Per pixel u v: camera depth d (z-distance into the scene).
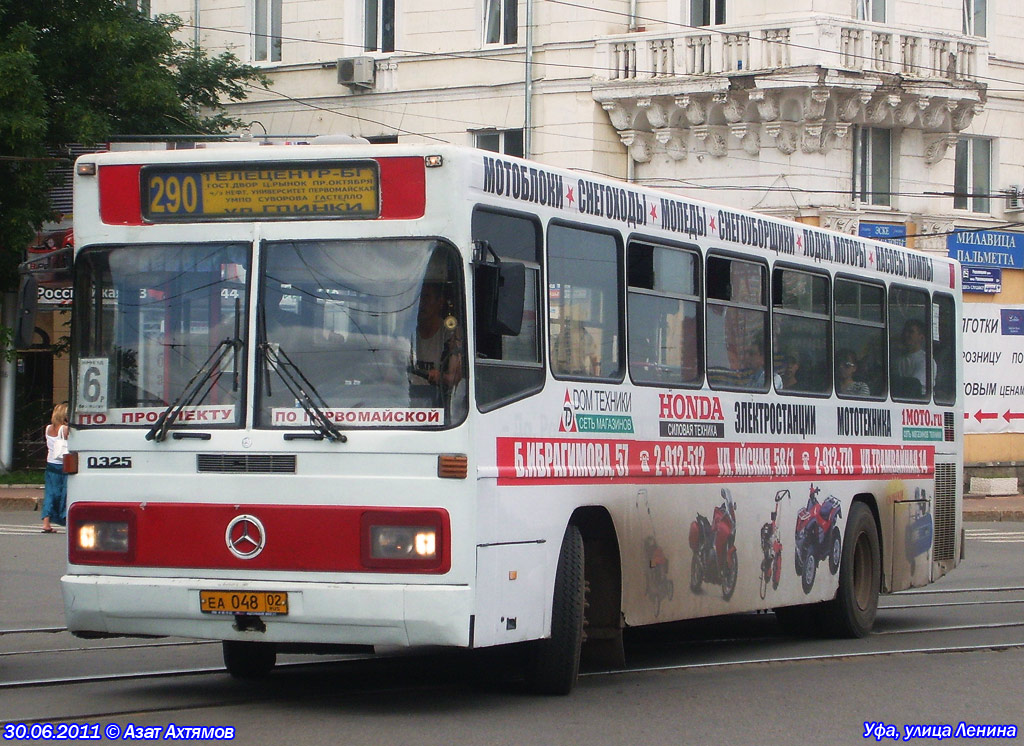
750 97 28.55
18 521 26.08
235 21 34.06
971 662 12.15
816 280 13.65
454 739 8.48
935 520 15.84
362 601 8.78
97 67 31.30
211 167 9.34
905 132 30.19
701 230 11.88
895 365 15.10
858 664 12.04
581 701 9.91
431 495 8.84
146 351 9.38
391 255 9.09
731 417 12.16
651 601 11.01
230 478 9.06
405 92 32.16
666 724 9.15
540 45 30.56
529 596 9.55
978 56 30.52
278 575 8.95
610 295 10.69
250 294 9.20
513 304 8.98
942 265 16.27
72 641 12.67
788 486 13.01
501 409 9.30
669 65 29.50
